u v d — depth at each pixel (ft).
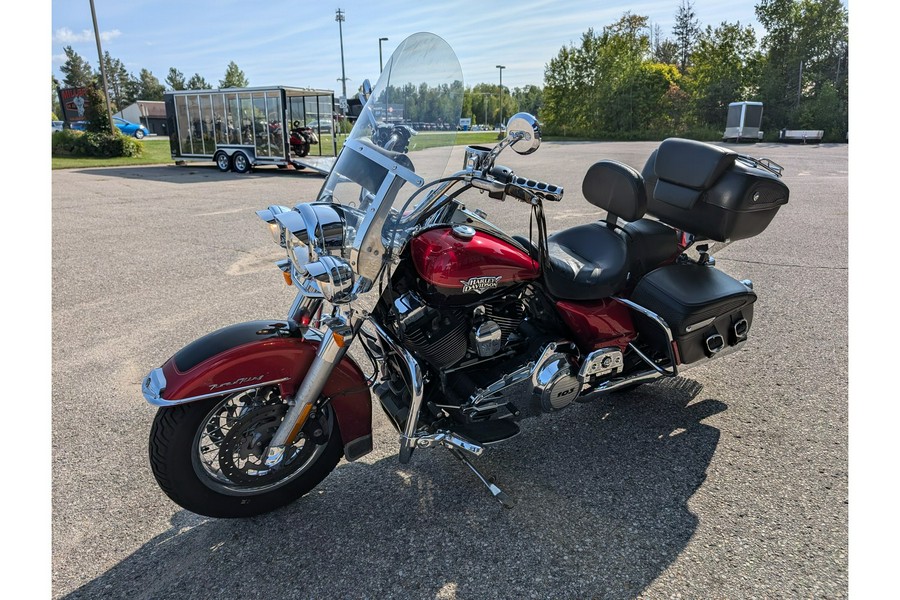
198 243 24.56
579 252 10.50
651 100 128.77
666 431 10.68
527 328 9.66
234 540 8.00
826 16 118.21
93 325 15.31
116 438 10.30
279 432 7.79
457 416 8.93
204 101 59.36
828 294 17.34
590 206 32.30
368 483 9.24
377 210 7.38
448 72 8.27
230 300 17.15
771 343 14.11
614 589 7.13
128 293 17.90
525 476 9.38
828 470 9.43
